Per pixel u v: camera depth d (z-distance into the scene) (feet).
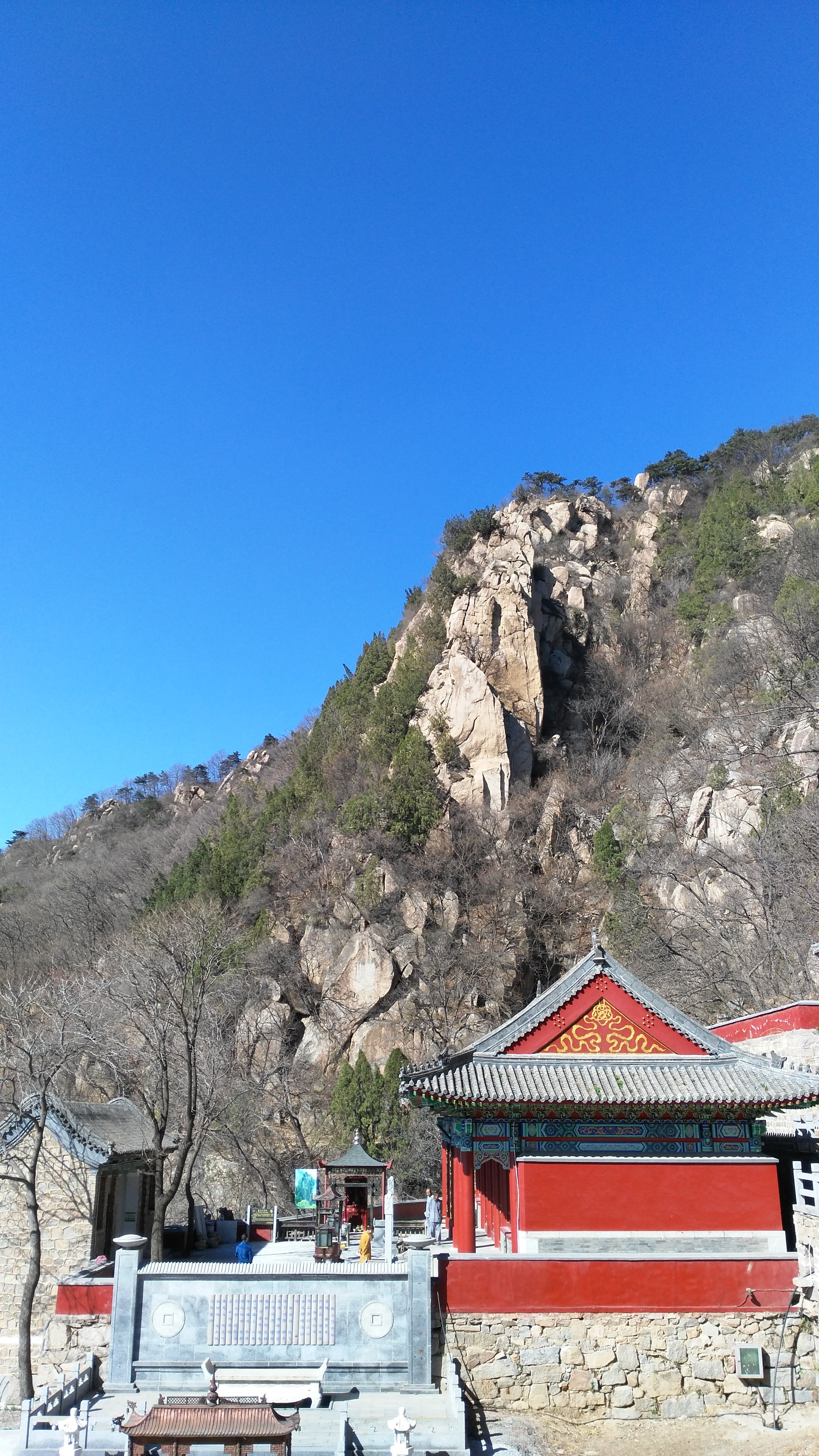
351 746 286.87
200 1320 69.97
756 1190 75.66
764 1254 72.59
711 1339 70.33
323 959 222.89
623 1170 75.87
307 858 248.32
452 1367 68.74
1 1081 96.84
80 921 276.82
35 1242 78.13
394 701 280.92
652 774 257.96
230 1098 142.51
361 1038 205.16
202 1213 114.52
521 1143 79.25
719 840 207.92
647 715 295.07
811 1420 67.72
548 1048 82.02
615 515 396.57
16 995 121.80
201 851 271.69
